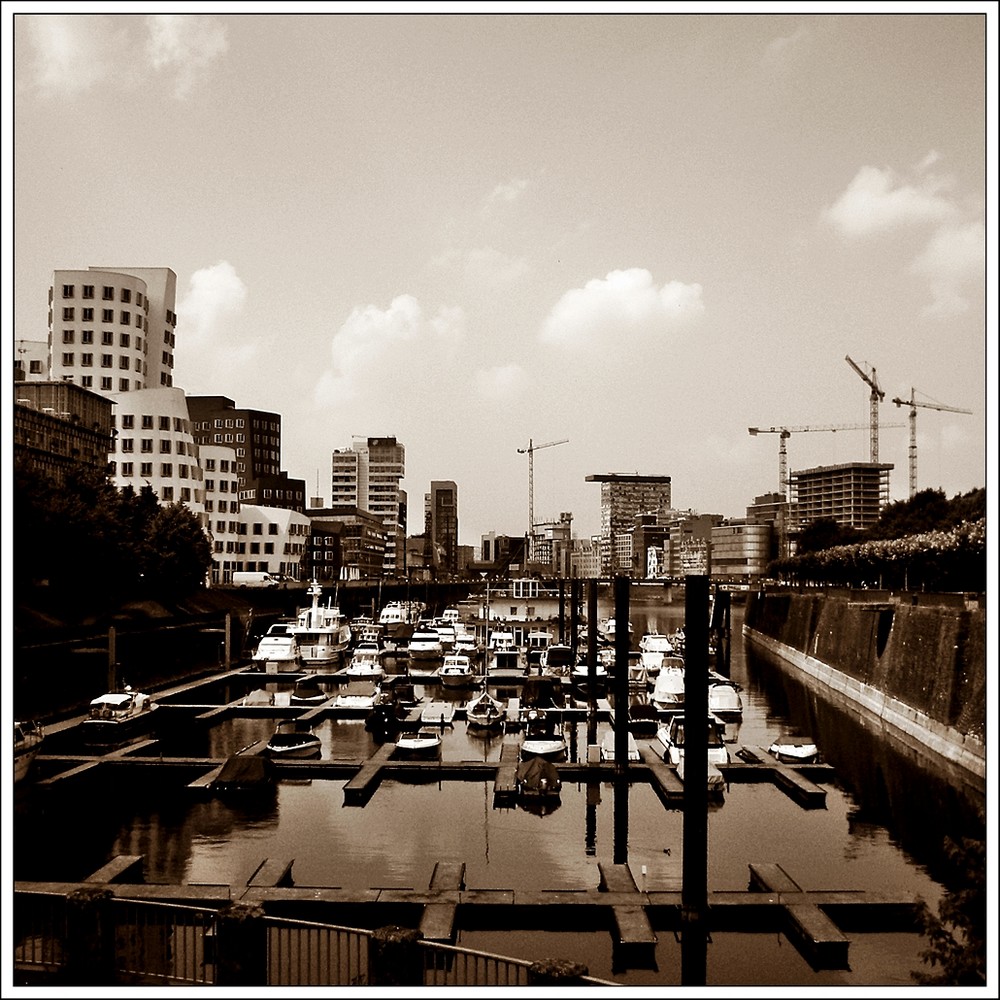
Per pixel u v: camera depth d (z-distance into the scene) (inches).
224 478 7199.8
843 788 2106.3
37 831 1753.2
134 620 3784.5
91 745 2434.8
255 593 6131.9
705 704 1321.4
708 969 1149.1
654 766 2220.7
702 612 1338.6
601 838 1740.9
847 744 2640.3
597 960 1178.6
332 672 4033.0
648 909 1275.8
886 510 7303.2
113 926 964.0
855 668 3501.5
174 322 6988.2
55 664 2942.9
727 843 1704.0
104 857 1606.8
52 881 1480.1
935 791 2086.6
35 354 6628.9
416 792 2064.5
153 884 1357.0
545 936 1246.3
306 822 1820.9
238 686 3752.5
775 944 1226.6
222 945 911.0
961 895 808.9
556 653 4495.6
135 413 6058.1
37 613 3233.3
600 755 2279.8
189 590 4690.0
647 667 4119.1
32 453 3949.3
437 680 3939.5
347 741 2640.3
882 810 1927.9
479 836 1747.0
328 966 944.3
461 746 2529.5
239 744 2578.7
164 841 1694.1
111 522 3526.1
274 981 1015.6
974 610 2472.9
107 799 1979.6
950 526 4906.5
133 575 3873.0
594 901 1274.6
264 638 4156.0
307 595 5797.2
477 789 2096.5
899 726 2790.4
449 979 1082.1
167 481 6117.1
